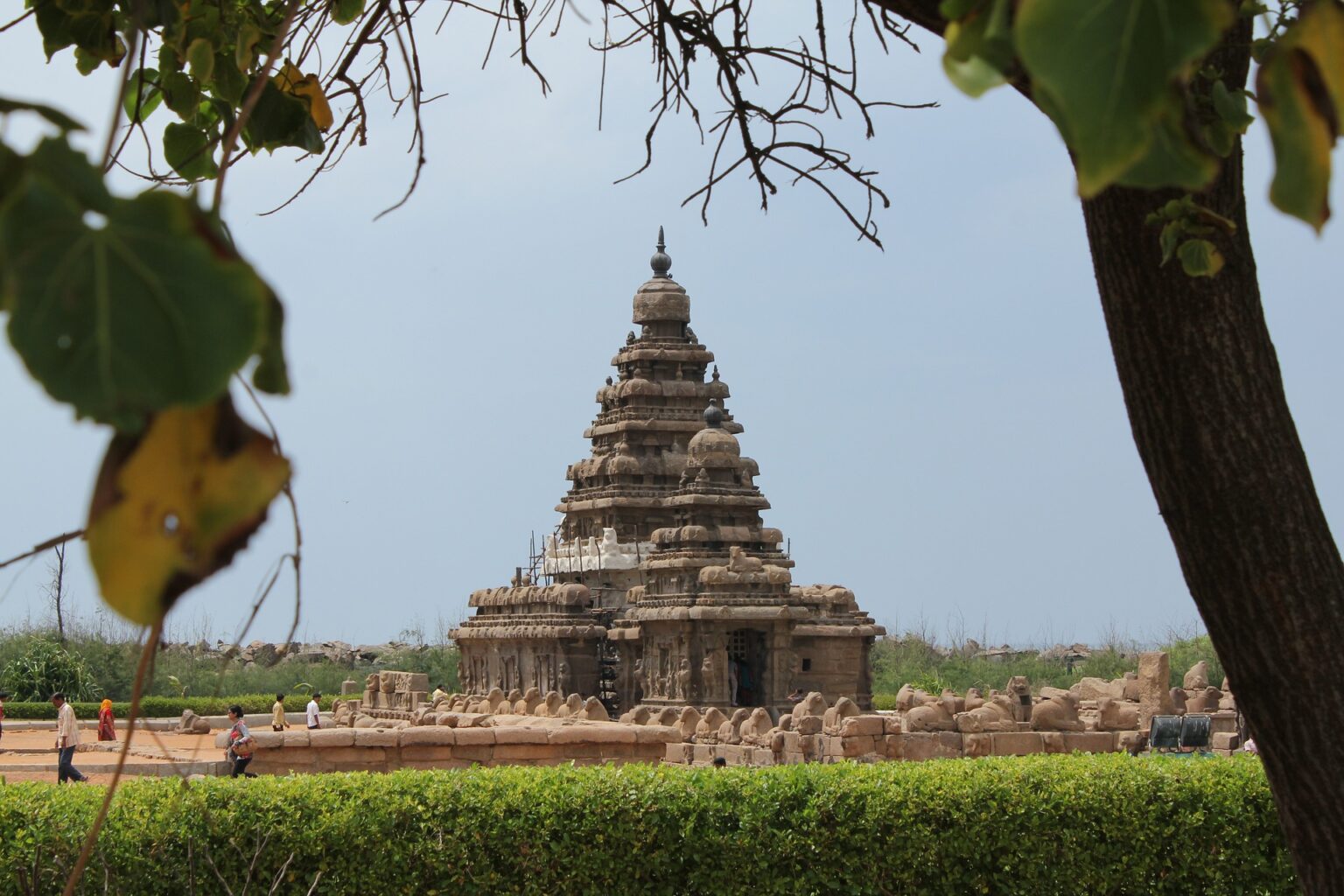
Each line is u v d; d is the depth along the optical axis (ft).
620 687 196.95
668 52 30.19
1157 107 8.15
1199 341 24.13
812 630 185.88
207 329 7.48
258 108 21.76
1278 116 9.46
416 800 54.03
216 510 8.20
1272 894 59.47
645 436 231.50
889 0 22.59
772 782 57.36
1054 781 59.41
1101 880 58.70
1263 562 24.36
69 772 112.06
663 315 237.04
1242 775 60.59
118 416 7.48
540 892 54.44
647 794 55.93
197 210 7.77
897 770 59.62
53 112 8.16
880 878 56.85
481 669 215.92
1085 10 8.14
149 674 11.32
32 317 7.27
